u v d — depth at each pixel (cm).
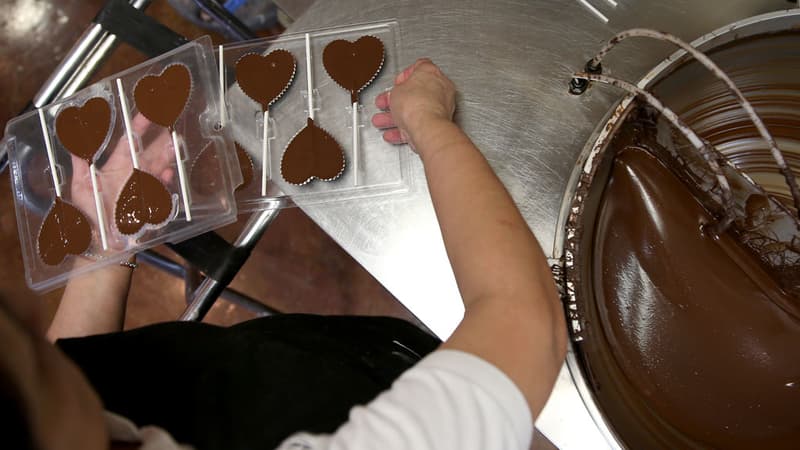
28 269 80
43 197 81
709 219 67
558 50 75
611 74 73
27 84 137
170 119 79
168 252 128
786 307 66
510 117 74
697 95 70
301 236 129
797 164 73
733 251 67
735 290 67
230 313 129
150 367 56
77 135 80
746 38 65
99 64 82
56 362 36
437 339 78
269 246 129
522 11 77
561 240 64
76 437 35
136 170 78
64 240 79
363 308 127
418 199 75
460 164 58
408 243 74
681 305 68
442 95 68
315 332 64
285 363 56
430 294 73
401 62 77
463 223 54
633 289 68
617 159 68
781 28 64
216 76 79
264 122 77
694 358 67
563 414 68
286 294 128
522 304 50
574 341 62
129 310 130
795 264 64
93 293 77
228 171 77
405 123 66
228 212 76
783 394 66
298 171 76
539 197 73
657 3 74
